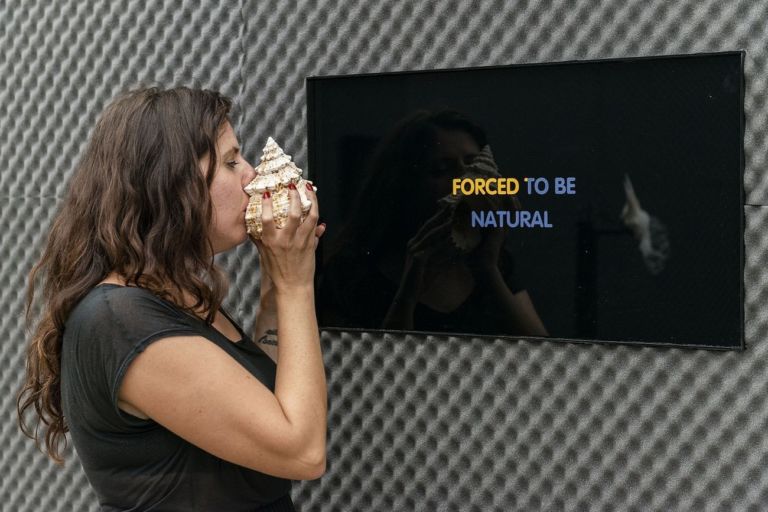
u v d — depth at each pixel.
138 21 2.12
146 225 1.23
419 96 1.82
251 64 2.01
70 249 1.26
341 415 1.97
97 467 1.24
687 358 1.68
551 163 1.72
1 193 2.32
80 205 1.26
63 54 2.21
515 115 1.74
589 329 1.72
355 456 1.97
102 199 1.24
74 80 2.21
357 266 1.90
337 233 1.91
